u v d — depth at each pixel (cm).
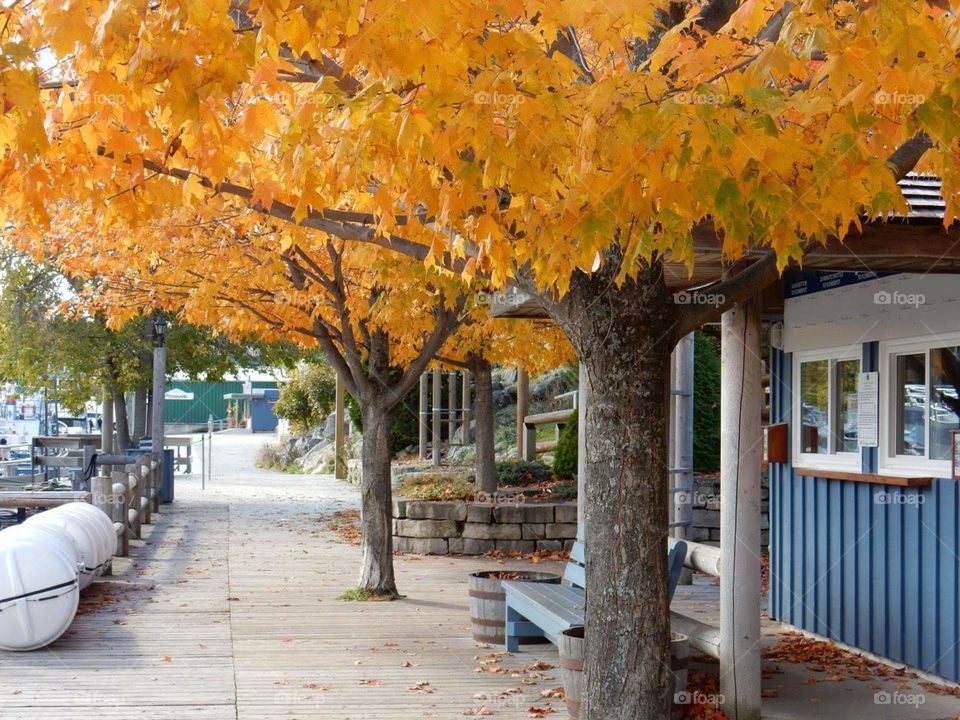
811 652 866
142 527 1750
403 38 423
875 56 409
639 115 412
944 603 750
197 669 800
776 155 419
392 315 1023
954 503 739
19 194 559
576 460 1852
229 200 866
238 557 1427
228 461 3647
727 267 660
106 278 1285
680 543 723
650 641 522
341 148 455
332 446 3186
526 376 2169
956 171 483
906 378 814
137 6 390
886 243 606
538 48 445
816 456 940
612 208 431
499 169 445
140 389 2720
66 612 857
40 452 2342
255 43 427
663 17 527
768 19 499
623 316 524
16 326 2225
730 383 688
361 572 1143
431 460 2302
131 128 520
